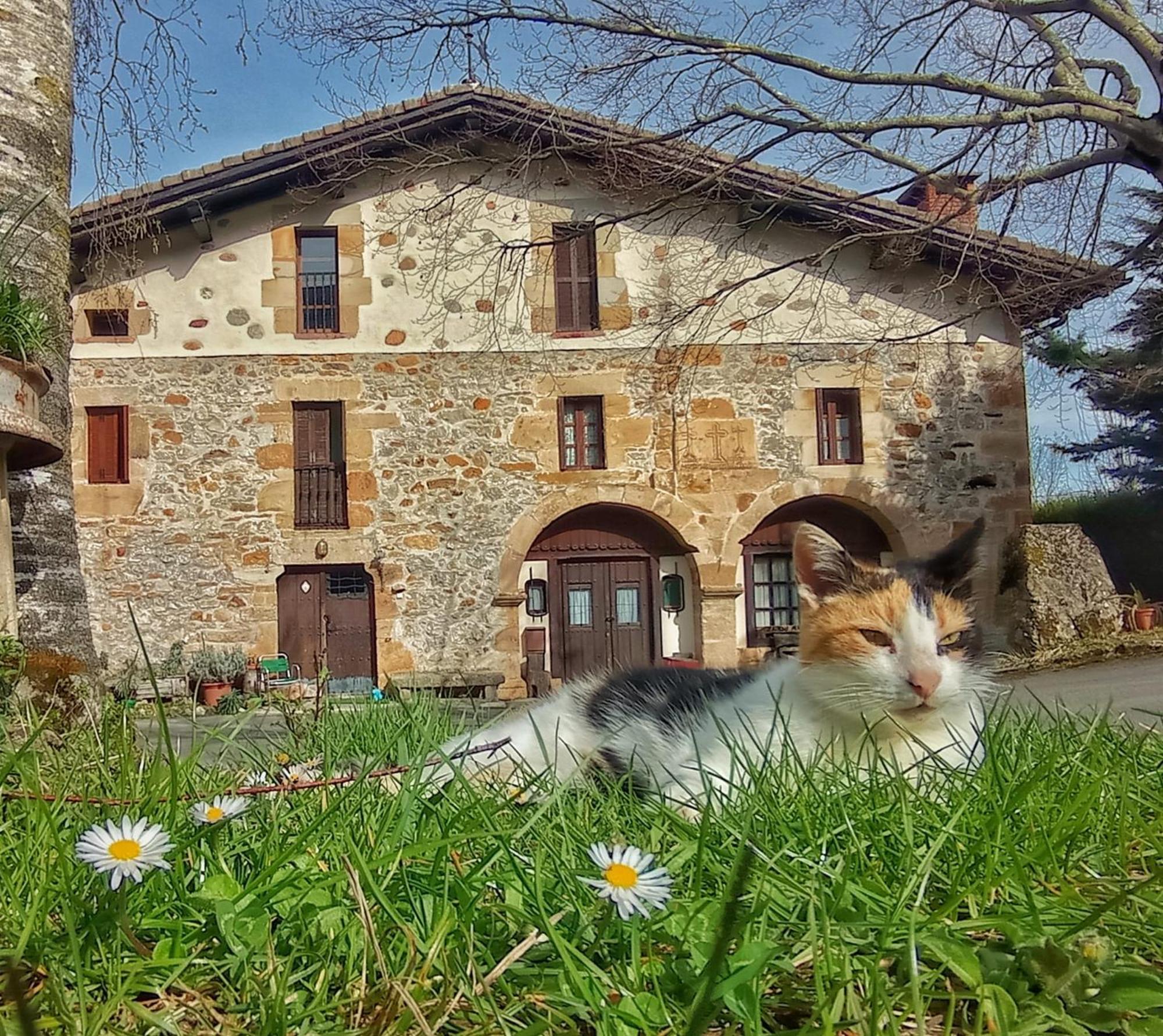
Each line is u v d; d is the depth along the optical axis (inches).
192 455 517.3
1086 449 630.5
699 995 39.7
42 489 169.2
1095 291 448.1
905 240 462.9
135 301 520.4
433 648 520.4
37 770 71.2
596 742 109.8
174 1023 41.4
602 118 411.8
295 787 70.7
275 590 515.2
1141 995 42.7
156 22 290.2
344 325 530.0
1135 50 378.6
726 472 538.6
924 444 544.7
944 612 102.8
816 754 89.4
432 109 511.2
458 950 47.2
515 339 536.4
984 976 45.4
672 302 505.0
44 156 177.5
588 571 551.8
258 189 518.6
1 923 48.9
